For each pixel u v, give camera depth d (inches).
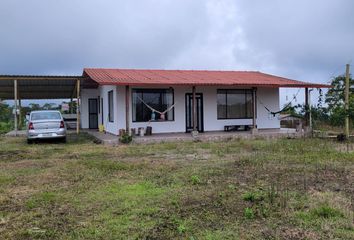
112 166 375.9
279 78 863.1
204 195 249.6
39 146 592.1
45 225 195.3
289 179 299.1
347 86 661.9
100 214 211.9
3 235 181.0
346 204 221.6
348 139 615.5
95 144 619.2
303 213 205.3
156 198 244.5
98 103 983.6
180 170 349.7
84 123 1002.1
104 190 271.0
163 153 490.9
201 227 186.9
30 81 847.7
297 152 465.4
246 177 309.9
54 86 938.1
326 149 490.0
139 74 776.9
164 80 693.3
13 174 341.1
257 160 398.6
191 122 768.3
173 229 185.2
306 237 170.9
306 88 788.0
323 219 195.5
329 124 781.3
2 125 1054.4
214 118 788.6
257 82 761.6
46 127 636.1
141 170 354.3
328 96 808.3
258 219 198.4
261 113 830.5
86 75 808.3
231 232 178.5
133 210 217.8
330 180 294.4
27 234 182.2
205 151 506.3
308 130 743.1
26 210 223.6
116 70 823.1
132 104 713.6
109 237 175.8
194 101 684.1
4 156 474.0
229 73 912.9
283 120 936.3
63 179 315.3
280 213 206.5
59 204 235.0
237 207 220.8
